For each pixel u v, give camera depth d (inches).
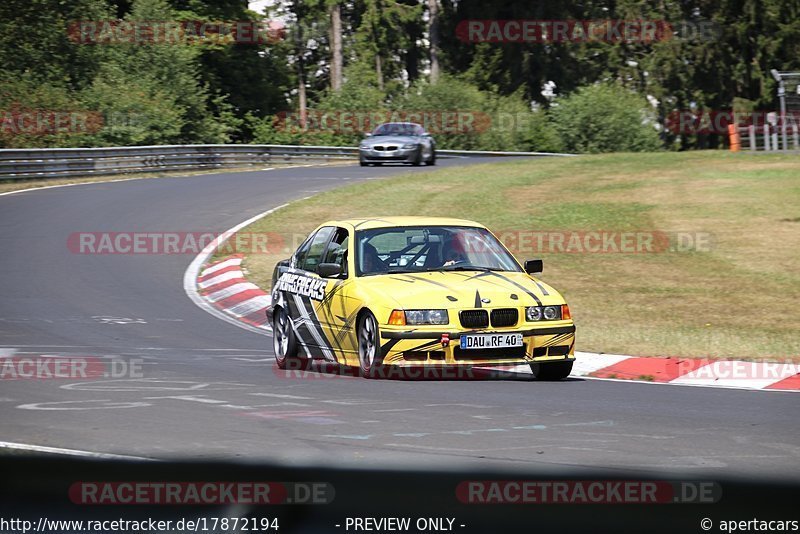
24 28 6919.3
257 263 2691.9
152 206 3666.3
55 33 6993.1
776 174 3676.2
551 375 1402.6
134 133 6117.1
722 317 1934.1
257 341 1808.6
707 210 3048.7
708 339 1717.5
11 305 2149.4
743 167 3944.4
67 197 3880.4
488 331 1327.5
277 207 3634.4
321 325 1465.3
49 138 5620.1
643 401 1216.8
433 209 3270.2
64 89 6210.6
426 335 1312.7
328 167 5521.7
